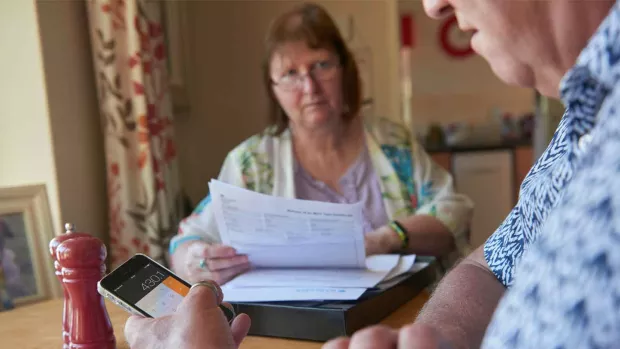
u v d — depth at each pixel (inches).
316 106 55.6
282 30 56.2
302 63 55.2
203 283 23.4
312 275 36.9
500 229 28.1
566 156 18.1
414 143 61.4
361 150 59.9
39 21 55.5
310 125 56.6
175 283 27.4
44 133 56.7
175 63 87.6
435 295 26.2
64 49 58.9
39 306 40.8
